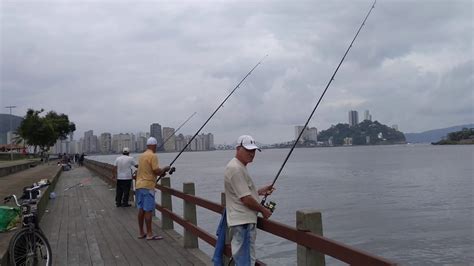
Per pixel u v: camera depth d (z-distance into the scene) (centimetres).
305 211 396
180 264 683
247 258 471
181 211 2052
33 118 6347
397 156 11369
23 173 2766
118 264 700
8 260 587
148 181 866
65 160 4772
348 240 1725
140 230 885
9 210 736
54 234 961
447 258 1453
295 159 12438
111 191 1936
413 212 2356
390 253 1523
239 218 470
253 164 9081
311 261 392
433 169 5844
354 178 4600
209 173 5978
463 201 2730
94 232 976
